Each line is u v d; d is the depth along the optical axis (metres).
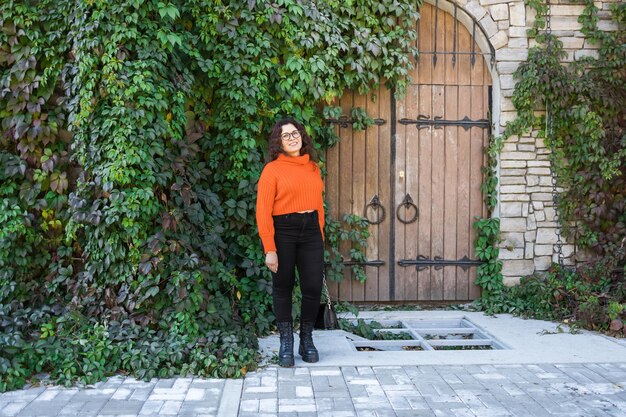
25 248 4.96
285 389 3.82
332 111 5.92
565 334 5.21
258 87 5.46
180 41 4.71
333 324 5.44
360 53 5.86
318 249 4.33
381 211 6.31
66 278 4.89
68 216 4.92
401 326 5.89
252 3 5.42
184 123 4.92
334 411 3.45
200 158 5.61
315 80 5.76
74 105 4.73
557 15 6.17
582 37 6.18
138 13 4.56
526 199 6.18
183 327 4.36
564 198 6.16
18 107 4.98
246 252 5.46
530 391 3.79
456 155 6.35
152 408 3.49
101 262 4.57
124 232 4.48
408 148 6.31
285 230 4.25
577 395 3.72
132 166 4.52
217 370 4.04
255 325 5.27
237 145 5.45
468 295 6.34
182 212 4.67
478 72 6.36
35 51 4.94
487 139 6.36
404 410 3.46
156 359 4.08
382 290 6.34
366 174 6.29
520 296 6.09
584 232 6.14
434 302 6.36
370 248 6.32
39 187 5.03
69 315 4.42
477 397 3.67
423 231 6.34
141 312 4.46
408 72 6.30
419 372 4.18
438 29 6.33
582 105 5.96
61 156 5.10
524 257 6.20
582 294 5.70
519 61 6.17
